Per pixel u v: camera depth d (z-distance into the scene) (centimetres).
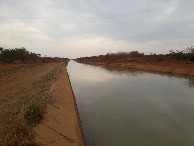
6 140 524
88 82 2477
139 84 2200
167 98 1516
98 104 1376
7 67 3672
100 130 918
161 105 1325
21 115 729
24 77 2200
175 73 3234
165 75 3042
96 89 1952
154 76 2933
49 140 639
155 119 1061
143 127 952
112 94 1689
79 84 2325
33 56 6981
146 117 1092
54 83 1603
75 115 1097
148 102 1409
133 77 2862
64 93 1473
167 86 2039
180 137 840
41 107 802
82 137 819
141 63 5200
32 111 739
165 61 5019
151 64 4625
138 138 831
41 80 1859
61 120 852
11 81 1872
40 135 636
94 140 814
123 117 1095
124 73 3509
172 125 974
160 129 927
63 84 1862
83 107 1302
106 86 2117
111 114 1149
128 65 5075
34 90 1310
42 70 3269
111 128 942
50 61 8481
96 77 2994
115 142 795
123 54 8288
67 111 1062
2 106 916
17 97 1125
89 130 919
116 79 2683
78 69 4944
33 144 558
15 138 538
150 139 822
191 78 2645
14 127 606
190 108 1254
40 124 712
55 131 723
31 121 707
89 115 1137
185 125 973
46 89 1339
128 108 1267
